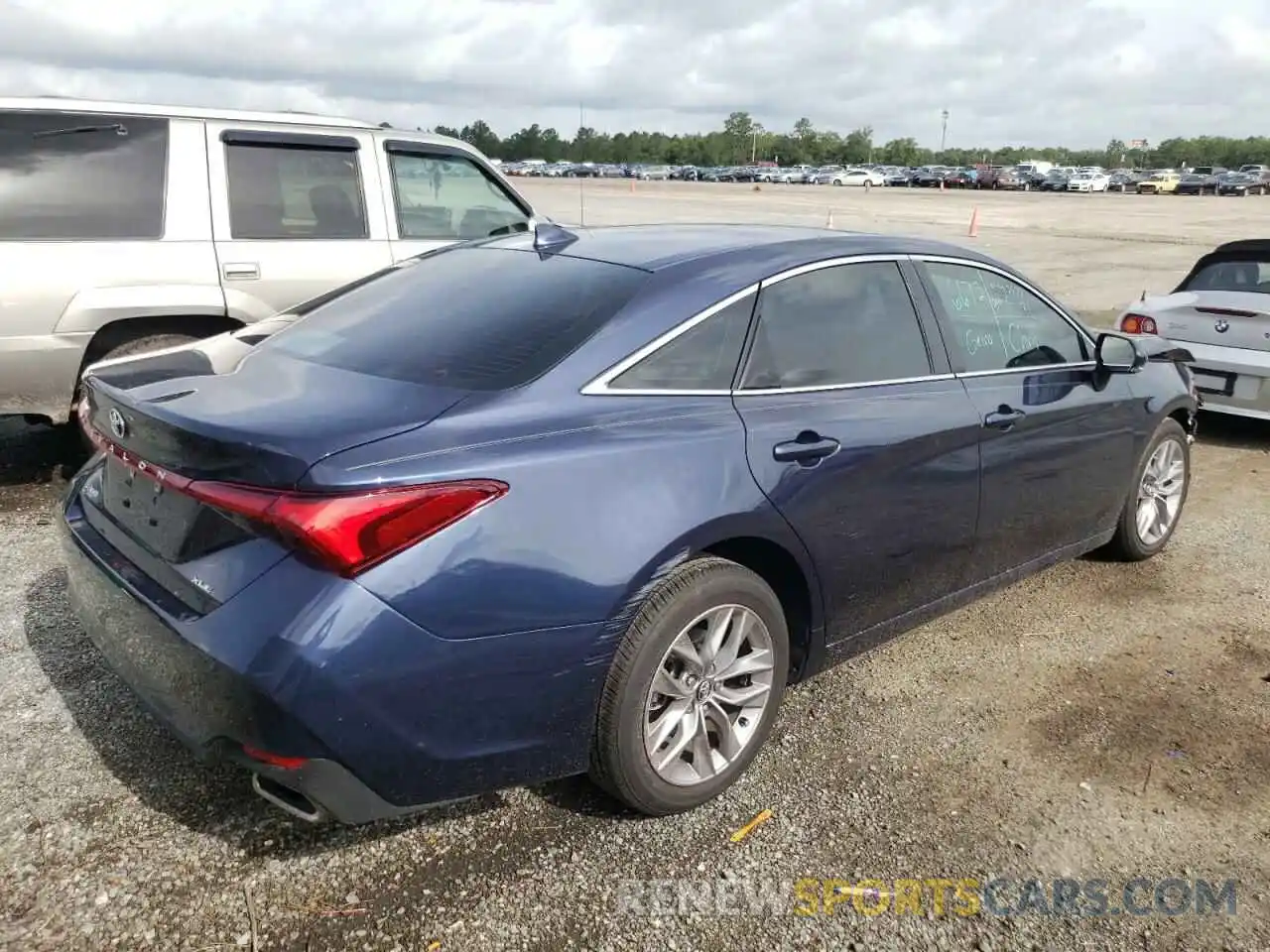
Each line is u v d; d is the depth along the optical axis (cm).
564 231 372
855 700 367
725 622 294
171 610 246
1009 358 402
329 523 226
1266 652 414
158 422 255
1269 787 320
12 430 688
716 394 299
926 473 347
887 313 356
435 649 237
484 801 301
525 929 251
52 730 328
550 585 251
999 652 409
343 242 614
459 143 682
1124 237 2784
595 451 264
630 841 285
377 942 246
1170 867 282
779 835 290
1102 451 441
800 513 304
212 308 565
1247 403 712
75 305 525
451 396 266
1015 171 8781
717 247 334
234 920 251
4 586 434
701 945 249
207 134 570
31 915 249
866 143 16712
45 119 523
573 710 263
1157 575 492
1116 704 368
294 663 224
